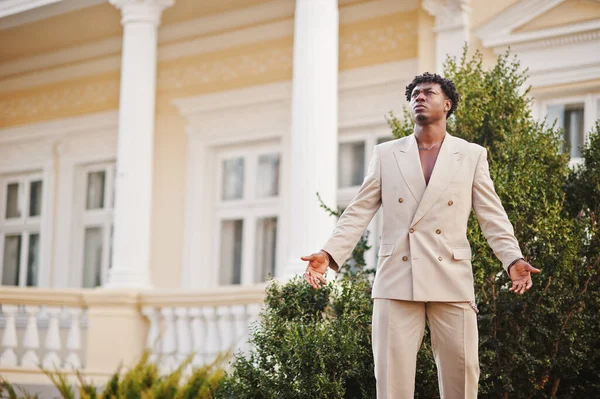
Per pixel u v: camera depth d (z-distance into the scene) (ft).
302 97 26.84
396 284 13.74
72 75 42.60
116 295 30.55
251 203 37.40
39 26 39.11
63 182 42.65
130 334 30.60
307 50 27.02
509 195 18.80
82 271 42.04
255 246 37.19
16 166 44.14
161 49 40.11
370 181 14.44
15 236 44.19
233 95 37.63
